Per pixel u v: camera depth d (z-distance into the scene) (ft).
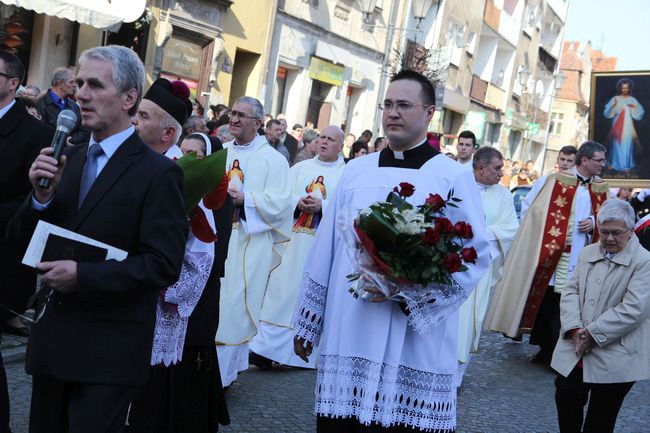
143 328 10.15
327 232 12.44
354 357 11.73
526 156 135.13
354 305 11.80
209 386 15.06
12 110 14.98
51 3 36.50
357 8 69.62
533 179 63.36
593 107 30.91
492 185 24.38
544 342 28.17
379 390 11.63
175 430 14.58
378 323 11.62
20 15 41.09
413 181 11.92
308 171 24.80
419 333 11.41
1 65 14.69
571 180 28.48
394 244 10.94
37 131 15.12
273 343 22.54
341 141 24.85
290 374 22.36
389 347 11.65
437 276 11.07
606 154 30.71
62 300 9.90
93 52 10.03
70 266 9.44
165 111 13.14
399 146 12.17
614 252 15.51
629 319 14.89
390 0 75.05
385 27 67.10
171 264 9.98
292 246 23.22
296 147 41.27
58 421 10.27
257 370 22.49
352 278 11.52
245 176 19.93
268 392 20.17
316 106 68.85
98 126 10.06
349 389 11.71
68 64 44.50
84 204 10.00
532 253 28.30
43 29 42.01
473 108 104.88
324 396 11.80
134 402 13.12
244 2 55.47
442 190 11.82
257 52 57.77
